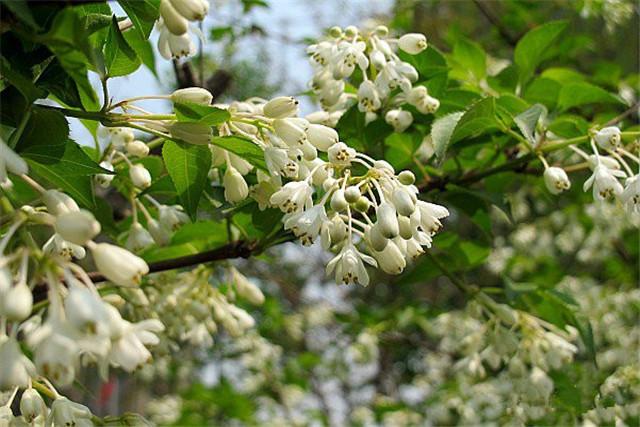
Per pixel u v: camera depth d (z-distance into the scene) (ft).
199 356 35.99
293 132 9.64
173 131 9.21
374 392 43.11
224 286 15.70
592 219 29.96
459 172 14.98
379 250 9.21
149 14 9.12
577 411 15.48
